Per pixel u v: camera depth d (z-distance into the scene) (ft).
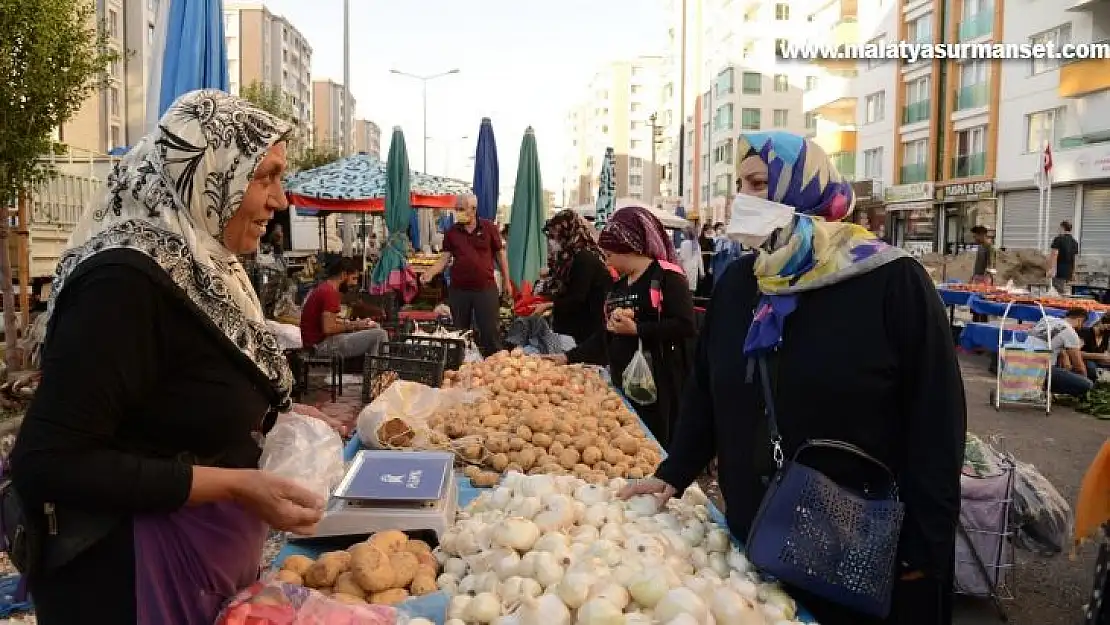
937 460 7.28
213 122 6.06
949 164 112.57
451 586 8.15
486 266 31.14
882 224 129.18
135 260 5.53
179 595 5.85
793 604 7.60
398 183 42.22
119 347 5.36
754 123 213.25
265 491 5.82
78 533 5.51
